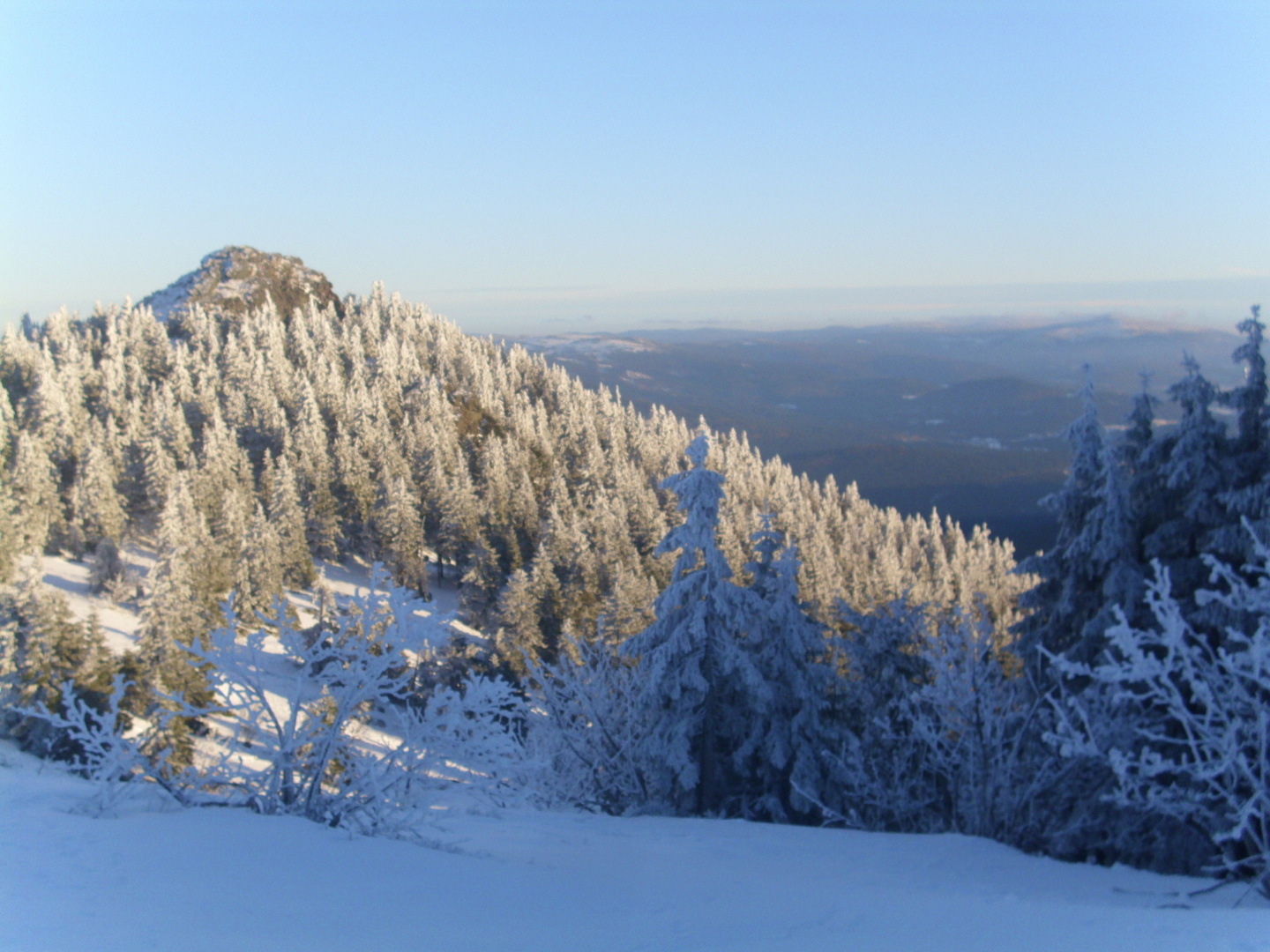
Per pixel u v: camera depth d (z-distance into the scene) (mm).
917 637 19531
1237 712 6785
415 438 94625
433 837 8141
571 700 21125
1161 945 4199
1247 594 6848
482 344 165875
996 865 10203
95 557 54469
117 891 4289
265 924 4062
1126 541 15195
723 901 6121
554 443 119500
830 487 135125
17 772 9445
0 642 24703
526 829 10234
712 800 19188
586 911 5395
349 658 8391
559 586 53594
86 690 24422
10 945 3264
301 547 64125
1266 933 4344
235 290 150500
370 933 4160
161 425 77125
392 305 166750
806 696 18469
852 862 10047
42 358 96875
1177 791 7758
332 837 6605
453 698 8273
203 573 48438
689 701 18516
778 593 19469
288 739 7629
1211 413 14688
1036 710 13828
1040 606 17766
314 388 107125
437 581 79438
